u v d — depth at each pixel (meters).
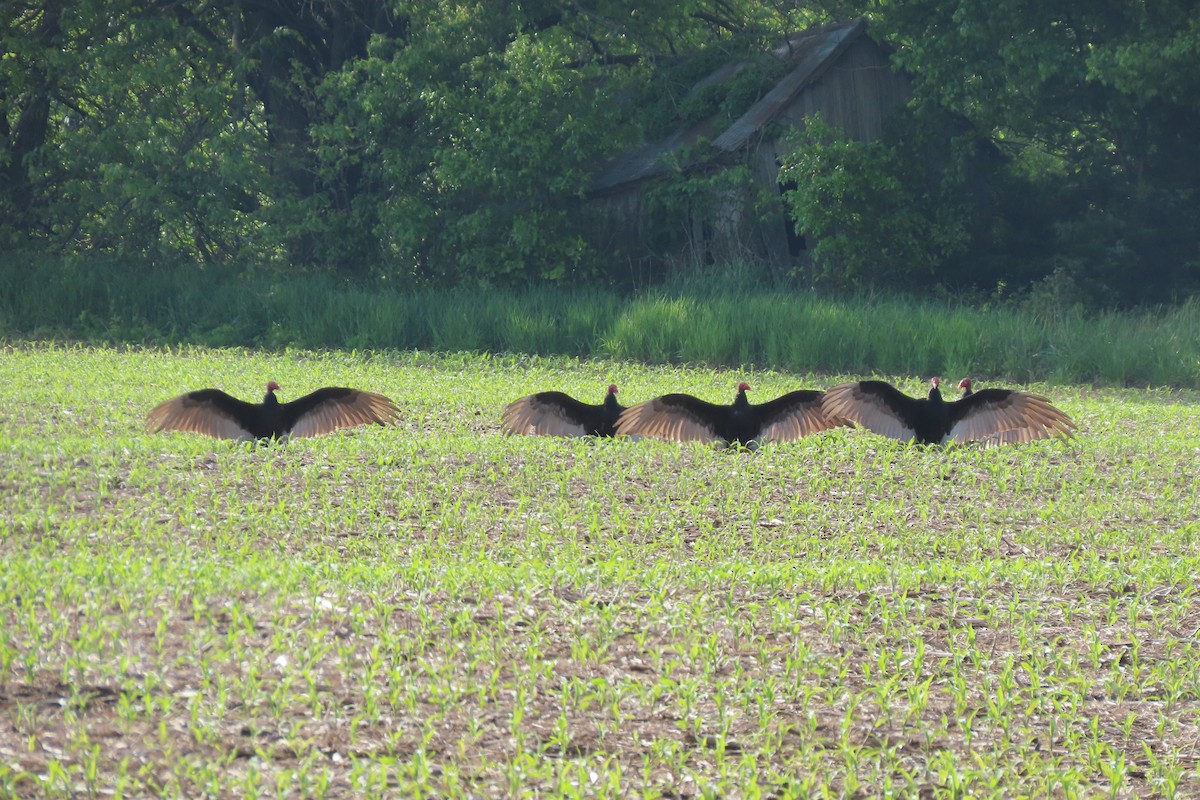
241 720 26.94
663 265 127.88
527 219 120.06
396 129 123.06
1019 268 128.75
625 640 32.91
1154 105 120.31
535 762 25.66
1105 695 31.61
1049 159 148.12
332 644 30.59
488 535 43.62
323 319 108.69
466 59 122.44
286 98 129.50
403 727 27.25
